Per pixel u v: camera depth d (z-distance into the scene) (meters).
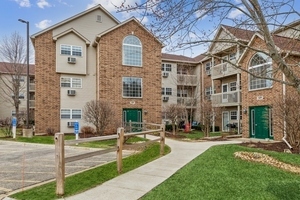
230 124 21.95
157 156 8.74
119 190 5.12
